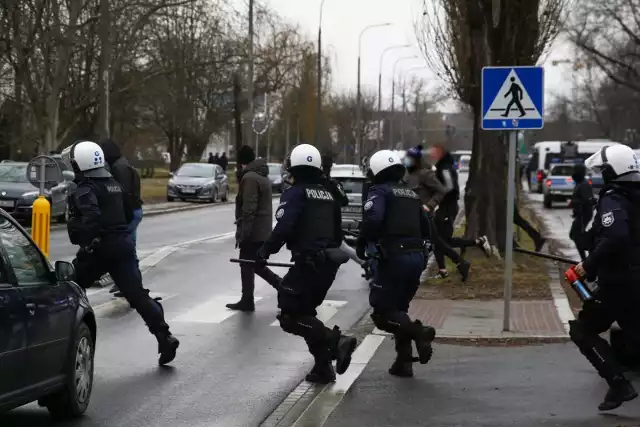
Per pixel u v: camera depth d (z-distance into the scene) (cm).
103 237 978
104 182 984
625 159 768
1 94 4750
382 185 926
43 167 1524
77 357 789
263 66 5453
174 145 6812
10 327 656
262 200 1347
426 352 916
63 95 4419
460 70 1920
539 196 6450
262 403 854
